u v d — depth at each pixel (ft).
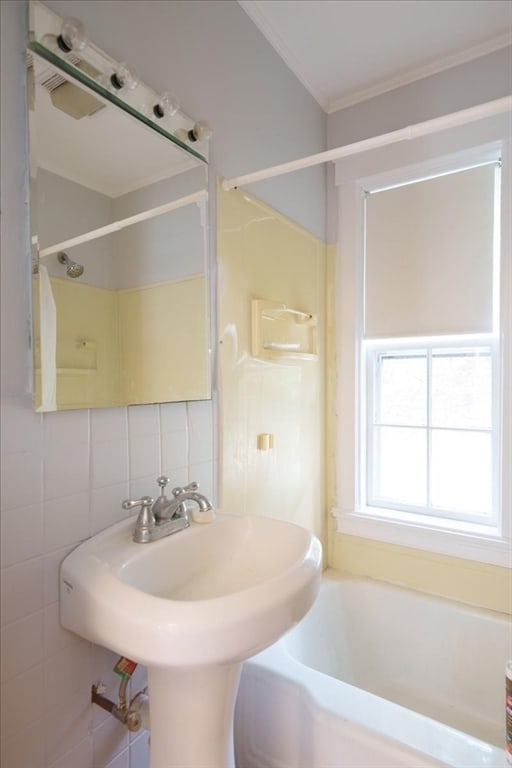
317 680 3.61
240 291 4.54
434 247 5.69
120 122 3.22
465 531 5.40
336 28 4.98
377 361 6.36
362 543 6.15
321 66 5.58
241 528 3.59
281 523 3.46
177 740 2.79
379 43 5.22
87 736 2.98
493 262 5.32
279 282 5.22
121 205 3.24
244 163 4.64
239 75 4.59
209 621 2.10
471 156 5.34
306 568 2.68
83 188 2.95
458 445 5.76
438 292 5.67
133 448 3.35
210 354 4.11
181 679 2.70
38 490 2.68
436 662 5.24
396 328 5.99
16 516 2.56
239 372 4.53
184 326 3.82
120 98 3.20
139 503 3.05
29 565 2.63
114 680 3.15
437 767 2.81
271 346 4.89
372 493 6.40
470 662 5.05
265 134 5.00
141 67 3.43
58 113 2.78
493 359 5.46
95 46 2.97
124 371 3.26
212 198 4.18
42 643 2.69
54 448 2.78
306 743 3.38
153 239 3.51
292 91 5.57
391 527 5.88
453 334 5.57
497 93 5.22
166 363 3.64
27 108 2.60
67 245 2.85
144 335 3.43
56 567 2.77
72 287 2.88
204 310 4.05
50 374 2.72
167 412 3.67
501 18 4.86
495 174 5.28
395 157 5.82
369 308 6.22
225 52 4.39
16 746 2.56
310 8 4.70
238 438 4.51
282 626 2.33
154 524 3.10
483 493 5.62
